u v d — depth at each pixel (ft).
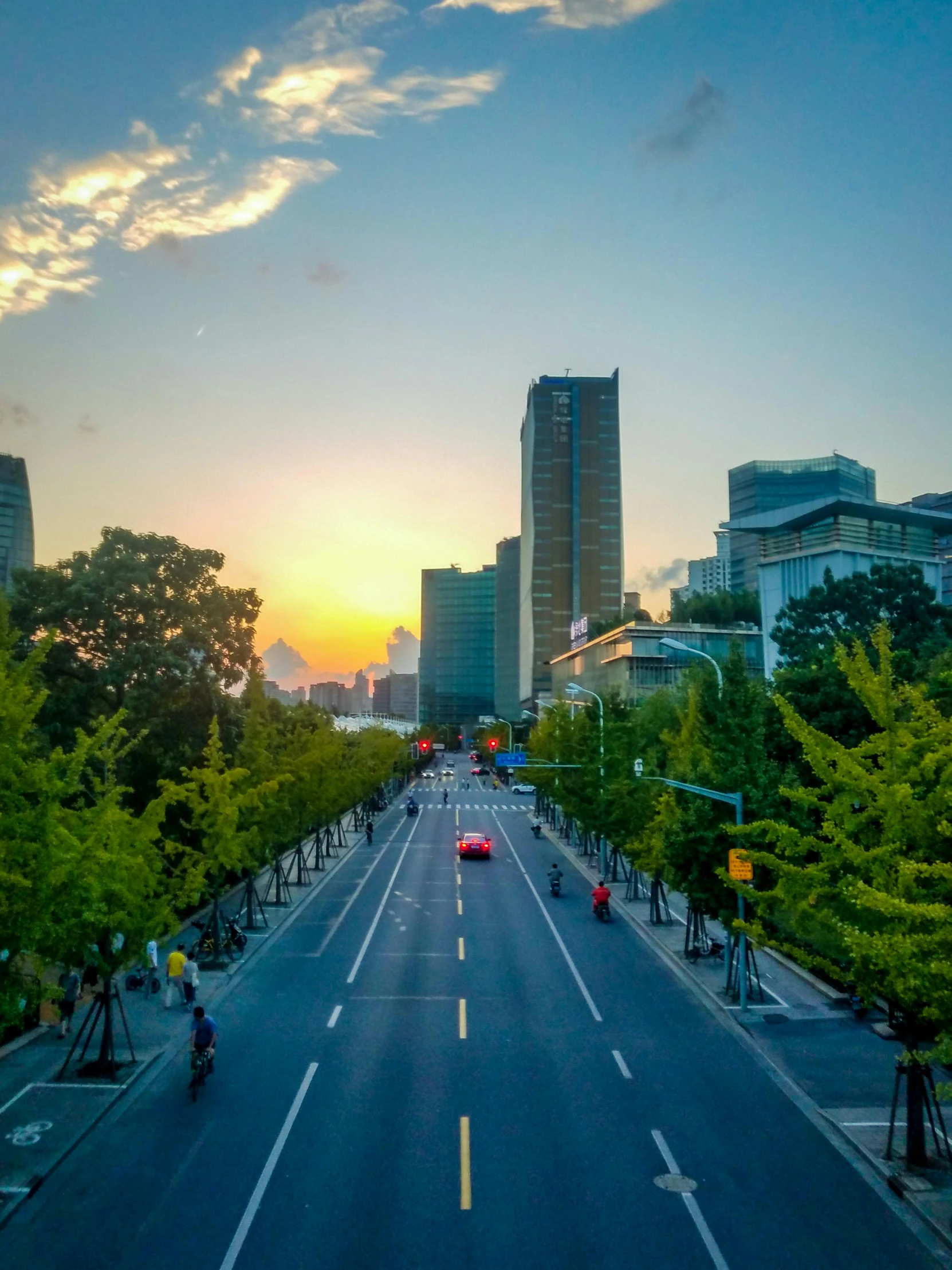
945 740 54.24
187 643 133.69
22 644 127.24
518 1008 82.58
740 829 59.93
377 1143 54.13
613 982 92.02
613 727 159.63
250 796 99.45
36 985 50.37
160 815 76.23
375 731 287.69
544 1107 59.77
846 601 206.18
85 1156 52.75
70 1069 66.64
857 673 57.93
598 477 654.53
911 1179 49.37
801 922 59.31
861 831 55.98
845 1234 44.52
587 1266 41.42
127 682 125.80
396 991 88.12
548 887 151.43
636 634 293.43
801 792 59.36
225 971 94.48
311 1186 48.85
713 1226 45.03
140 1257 42.06
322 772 151.84
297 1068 67.10
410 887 150.30
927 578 291.38
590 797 160.04
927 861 51.67
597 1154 52.90
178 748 128.98
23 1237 43.88
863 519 282.77
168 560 138.00
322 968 97.35
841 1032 76.18
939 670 116.06
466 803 331.36
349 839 215.51
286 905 131.03
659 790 118.11
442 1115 58.39
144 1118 58.23
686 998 86.48
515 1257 42.11
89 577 126.93
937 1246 43.52
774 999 85.25
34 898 48.49
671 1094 62.44
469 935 113.91
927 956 45.52
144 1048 71.97
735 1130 56.70
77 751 55.67
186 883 82.17
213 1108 59.62
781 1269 41.39
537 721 479.41
